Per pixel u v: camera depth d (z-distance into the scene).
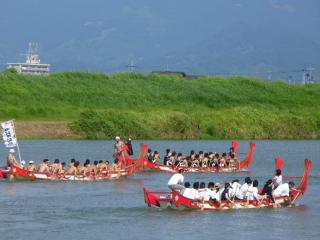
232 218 83.50
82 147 176.75
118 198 96.50
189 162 129.50
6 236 73.62
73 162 114.06
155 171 126.81
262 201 90.25
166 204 87.38
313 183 118.19
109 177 116.06
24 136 199.50
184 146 189.12
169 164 128.25
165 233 75.81
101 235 74.56
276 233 76.69
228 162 133.25
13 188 104.06
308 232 77.38
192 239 73.44
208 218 83.31
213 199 87.62
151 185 110.12
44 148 172.38
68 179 112.94
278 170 92.62
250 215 85.62
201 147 187.00
